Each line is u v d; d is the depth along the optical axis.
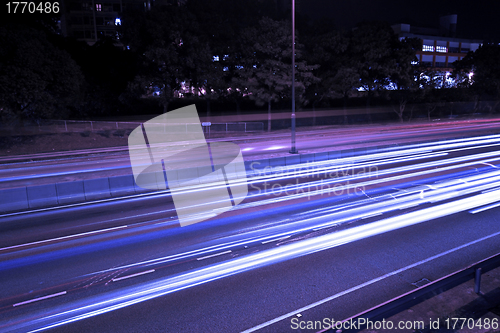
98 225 9.64
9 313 5.39
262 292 5.76
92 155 23.23
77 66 27.72
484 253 7.03
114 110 36.47
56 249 7.95
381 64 39.62
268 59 33.00
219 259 7.11
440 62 63.69
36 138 26.42
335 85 37.38
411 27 65.31
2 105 24.12
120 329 4.90
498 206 10.14
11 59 23.73
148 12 31.17
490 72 48.94
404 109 47.66
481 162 17.59
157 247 7.87
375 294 5.60
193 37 30.98
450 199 11.05
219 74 32.53
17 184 14.95
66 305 5.58
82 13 58.75
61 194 12.26
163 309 5.36
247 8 41.12
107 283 6.27
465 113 52.69
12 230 9.41
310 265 6.68
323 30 40.53
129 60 35.59
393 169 16.39
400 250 7.26
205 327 4.89
